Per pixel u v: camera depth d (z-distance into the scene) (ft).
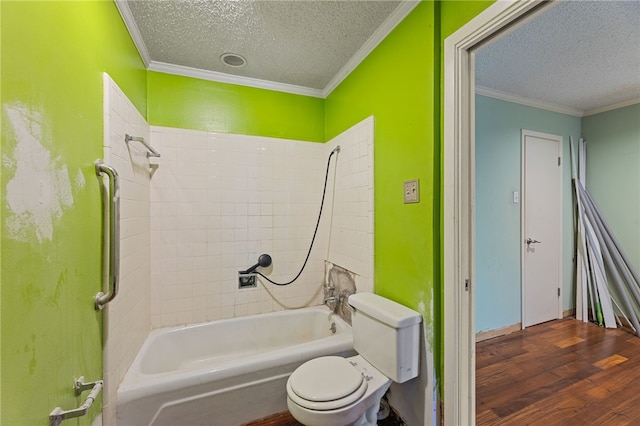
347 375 4.72
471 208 4.45
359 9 5.16
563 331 9.46
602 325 9.86
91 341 3.67
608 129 10.23
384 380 4.78
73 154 3.21
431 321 4.68
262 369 5.46
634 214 9.68
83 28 3.50
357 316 5.66
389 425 5.47
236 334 7.51
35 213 2.48
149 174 6.85
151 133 6.95
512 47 6.61
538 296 10.00
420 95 4.89
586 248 10.44
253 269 7.87
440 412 4.64
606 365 7.38
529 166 9.80
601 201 10.44
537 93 9.19
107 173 3.84
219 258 7.59
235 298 7.75
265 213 8.06
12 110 2.19
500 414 5.64
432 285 4.65
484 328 9.02
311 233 8.54
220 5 5.04
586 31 6.00
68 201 3.08
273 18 5.40
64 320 2.98
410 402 5.18
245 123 7.84
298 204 8.41
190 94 7.32
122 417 4.52
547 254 10.18
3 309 2.08
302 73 7.52
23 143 2.33
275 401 5.58
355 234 6.90
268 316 7.84
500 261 9.28
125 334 4.99
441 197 4.62
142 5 5.00
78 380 3.27
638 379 6.75
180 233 7.22
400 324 4.66
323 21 5.49
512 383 6.64
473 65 4.36
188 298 7.30
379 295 5.98
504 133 9.37
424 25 4.81
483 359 7.71
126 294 5.05
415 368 4.84
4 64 2.11
